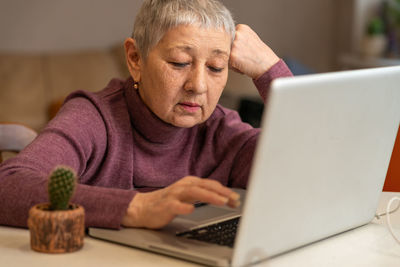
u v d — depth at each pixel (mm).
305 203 1150
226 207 1435
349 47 5414
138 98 1601
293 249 1214
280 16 5723
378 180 1351
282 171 1058
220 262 1077
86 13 5414
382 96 1231
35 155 1405
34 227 1155
